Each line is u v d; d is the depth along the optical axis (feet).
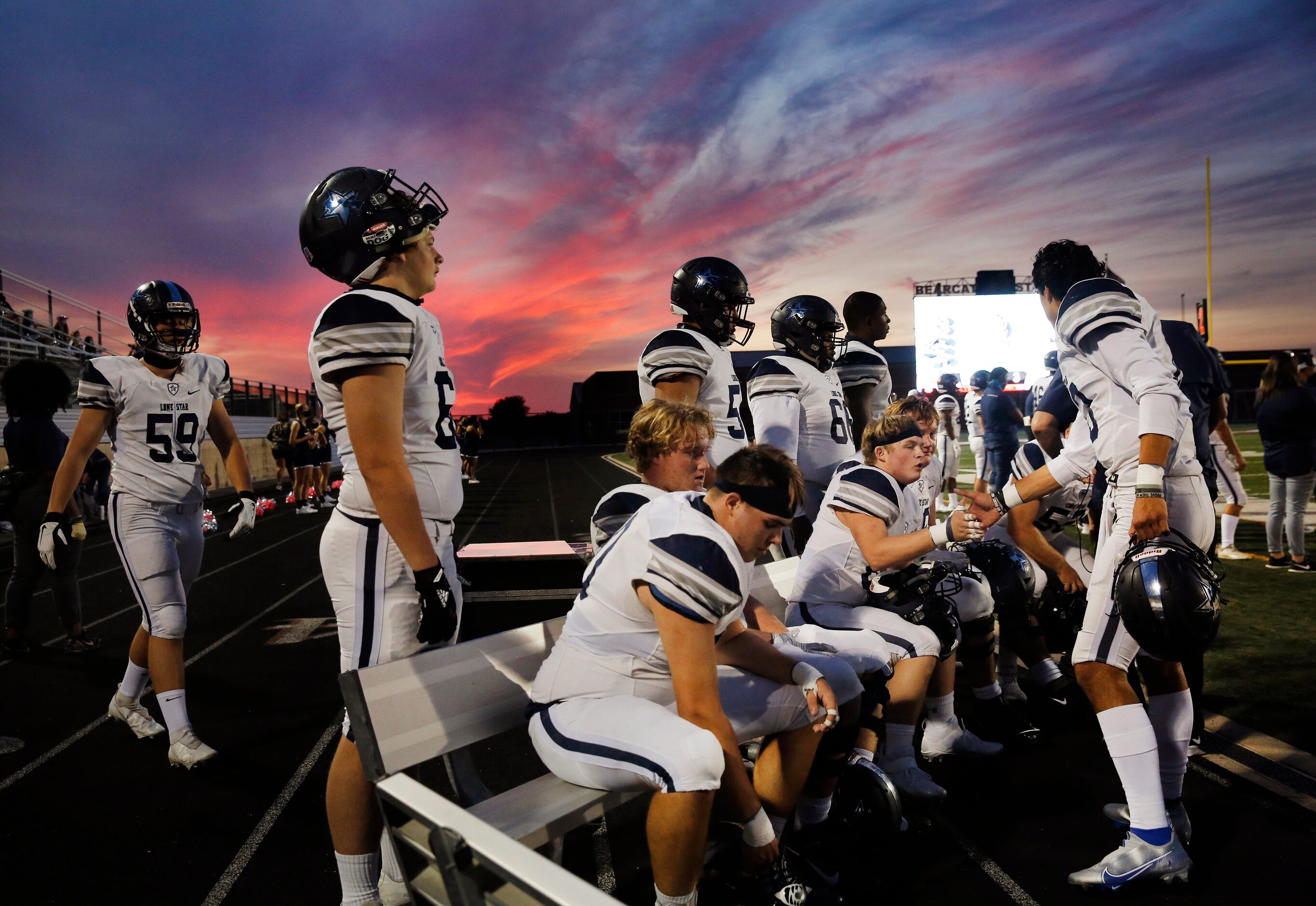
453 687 6.67
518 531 35.45
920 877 7.80
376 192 6.72
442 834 4.10
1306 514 28.60
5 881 7.88
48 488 16.06
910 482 9.44
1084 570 12.18
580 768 6.15
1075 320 8.00
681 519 6.10
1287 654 13.65
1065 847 8.30
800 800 7.93
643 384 11.17
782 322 13.11
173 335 11.04
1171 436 7.41
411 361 6.63
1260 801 8.95
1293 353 20.03
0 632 18.21
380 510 6.20
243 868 8.07
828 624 9.54
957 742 10.45
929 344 99.86
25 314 47.62
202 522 11.74
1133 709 7.66
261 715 12.58
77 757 11.03
